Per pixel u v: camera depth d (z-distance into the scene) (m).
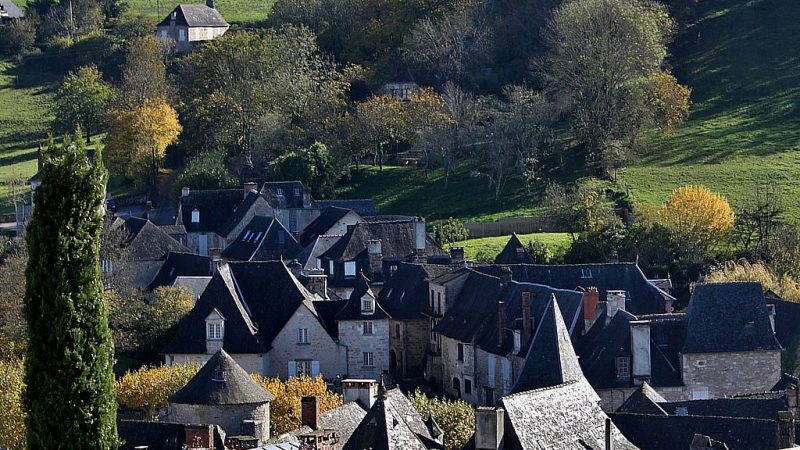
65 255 127.25
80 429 127.25
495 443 157.00
